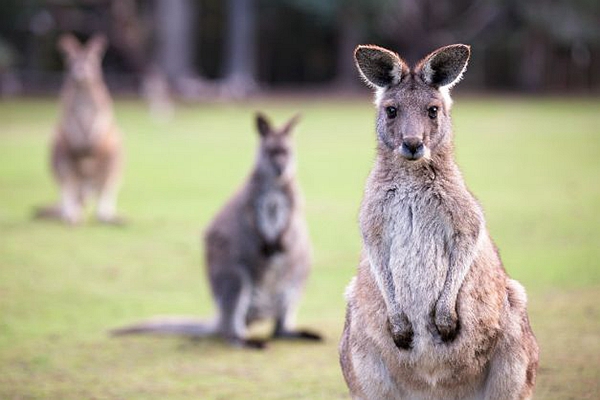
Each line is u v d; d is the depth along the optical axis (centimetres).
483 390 686
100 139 1741
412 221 670
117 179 1795
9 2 4597
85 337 1033
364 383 692
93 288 1264
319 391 838
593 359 895
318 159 2750
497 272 679
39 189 2150
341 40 5525
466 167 2523
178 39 4769
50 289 1250
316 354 978
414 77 702
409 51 5475
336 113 4300
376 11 5031
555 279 1250
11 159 2672
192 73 5059
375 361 688
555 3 5488
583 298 1141
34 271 1345
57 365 923
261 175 1089
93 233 1634
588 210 1834
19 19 4734
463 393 683
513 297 686
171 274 1352
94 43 1808
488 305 667
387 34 5562
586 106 4853
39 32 4906
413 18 5394
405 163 668
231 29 5047
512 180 2283
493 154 2827
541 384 823
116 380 875
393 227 675
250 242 1052
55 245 1523
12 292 1227
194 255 1470
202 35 5650
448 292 659
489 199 1986
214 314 1081
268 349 1001
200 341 1031
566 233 1591
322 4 5038
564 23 5466
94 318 1120
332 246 1530
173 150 2950
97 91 1766
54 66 5131
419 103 686
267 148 1113
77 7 4709
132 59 4772
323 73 5953
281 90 5525
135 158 2742
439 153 677
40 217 1773
